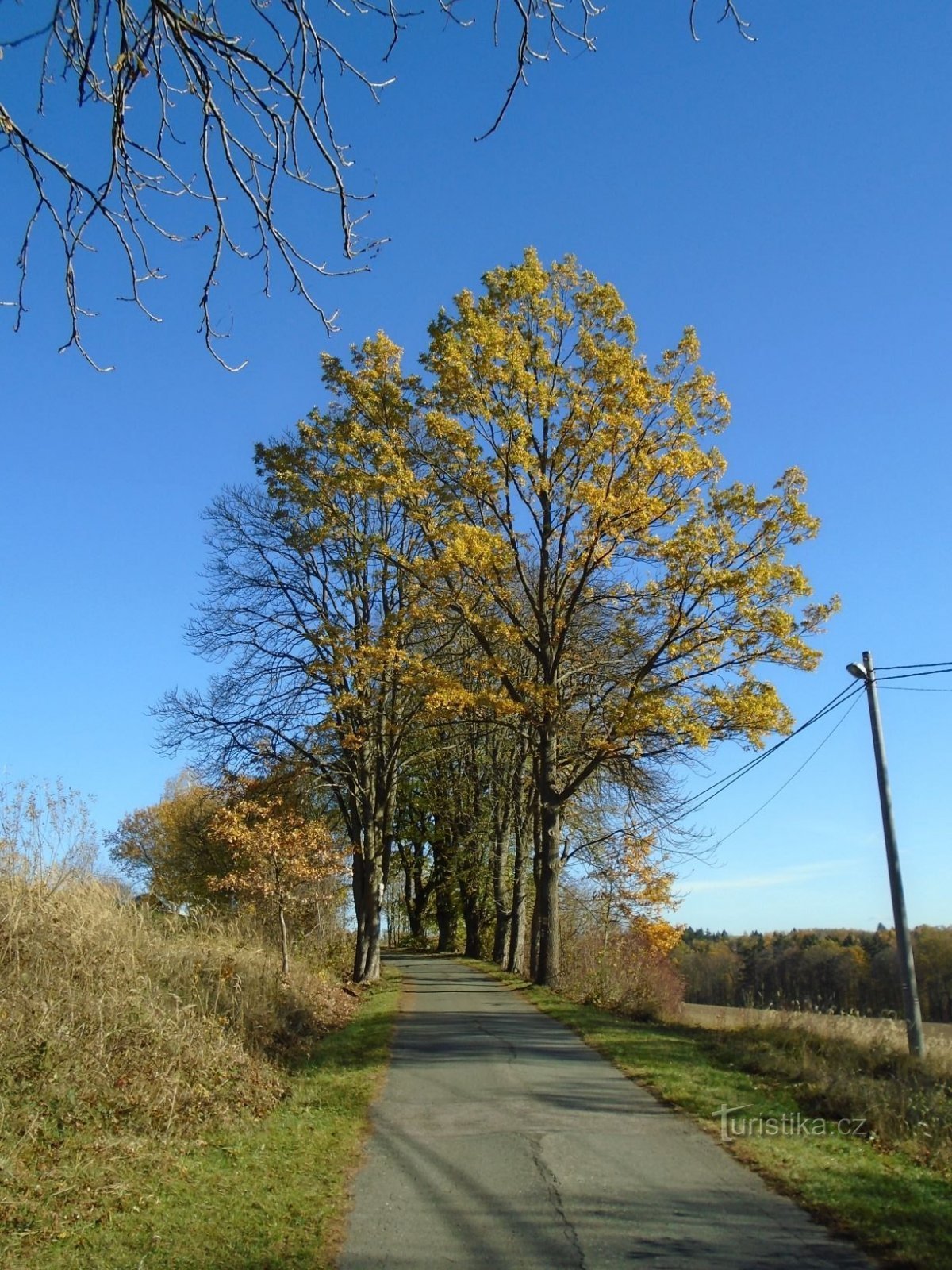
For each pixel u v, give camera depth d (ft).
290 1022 52.60
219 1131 31.04
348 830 90.58
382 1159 27.68
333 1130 31.17
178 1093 32.68
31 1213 22.68
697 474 70.95
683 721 65.92
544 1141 29.37
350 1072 41.60
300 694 78.89
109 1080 32.07
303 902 84.58
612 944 87.04
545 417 71.36
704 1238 21.16
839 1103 33.63
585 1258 20.06
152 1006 38.75
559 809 79.46
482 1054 45.68
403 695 87.71
